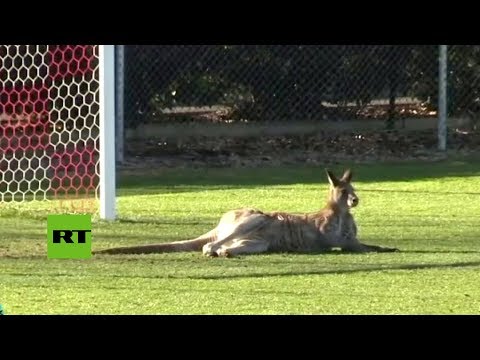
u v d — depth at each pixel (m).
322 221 27.69
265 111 48.56
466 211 34.16
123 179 41.22
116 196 36.66
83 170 40.56
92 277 24.03
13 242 28.59
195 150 46.75
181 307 21.16
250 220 27.41
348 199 27.73
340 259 26.47
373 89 49.03
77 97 42.72
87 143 40.41
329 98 48.75
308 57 48.53
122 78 44.00
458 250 27.69
